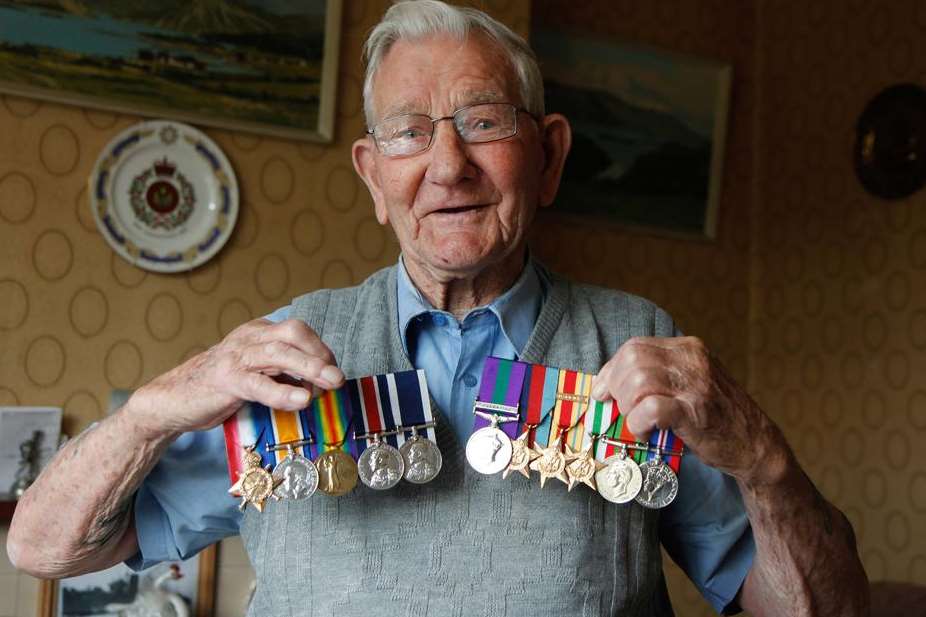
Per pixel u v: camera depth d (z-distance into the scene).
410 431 1.08
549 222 3.38
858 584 1.13
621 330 1.26
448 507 1.11
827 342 3.43
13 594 2.33
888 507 3.15
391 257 2.89
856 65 3.39
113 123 2.56
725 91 3.71
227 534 1.22
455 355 1.21
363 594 1.09
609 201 3.50
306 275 2.78
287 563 1.12
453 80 1.15
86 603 2.36
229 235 2.66
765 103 3.78
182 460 1.14
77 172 2.52
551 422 1.08
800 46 3.64
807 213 3.56
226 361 0.98
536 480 1.12
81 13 2.51
